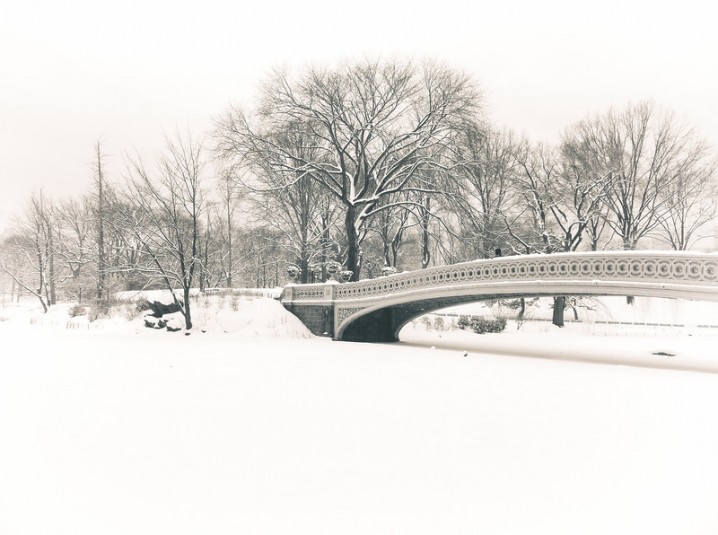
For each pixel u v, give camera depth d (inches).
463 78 1267.2
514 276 703.1
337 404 355.9
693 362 663.8
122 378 464.4
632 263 594.2
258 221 1429.6
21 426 292.8
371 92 1261.1
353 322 991.6
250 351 708.7
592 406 354.6
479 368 556.7
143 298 1185.4
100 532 159.9
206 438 268.8
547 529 163.3
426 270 824.3
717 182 1561.3
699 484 204.7
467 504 184.1
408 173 1295.5
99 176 1512.1
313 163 1236.5
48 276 1834.4
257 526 165.5
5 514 173.8
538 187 1498.5
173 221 1082.1
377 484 204.1
